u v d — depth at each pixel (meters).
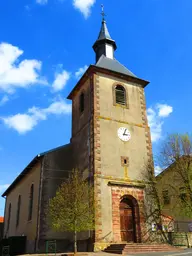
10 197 30.88
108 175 18.22
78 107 23.36
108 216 16.98
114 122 20.39
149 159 20.27
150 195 18.89
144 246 15.10
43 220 18.91
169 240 18.22
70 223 15.14
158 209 18.59
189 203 19.50
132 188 18.56
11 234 26.83
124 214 18.03
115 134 19.94
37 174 21.38
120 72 22.39
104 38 26.16
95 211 16.59
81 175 19.59
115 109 21.00
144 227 17.75
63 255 13.79
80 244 17.36
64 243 18.80
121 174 18.67
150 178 19.39
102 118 20.08
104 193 17.52
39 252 17.83
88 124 20.45
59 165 21.22
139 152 20.19
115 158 19.05
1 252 22.22
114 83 22.14
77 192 16.20
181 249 15.95
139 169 19.52
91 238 16.36
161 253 14.05
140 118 21.75
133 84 23.06
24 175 25.39
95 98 20.59
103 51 25.92
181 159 20.31
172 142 20.94
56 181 20.55
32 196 21.84
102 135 19.42
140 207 18.23
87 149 19.66
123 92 22.22
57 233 18.94
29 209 21.97
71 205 15.69
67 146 22.34
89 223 15.52
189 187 19.39
